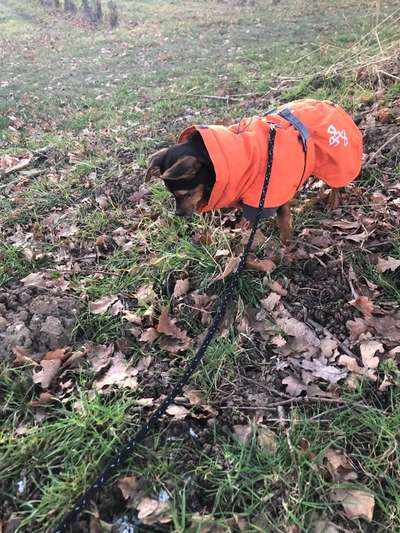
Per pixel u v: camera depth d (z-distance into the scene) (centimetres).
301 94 165
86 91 232
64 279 97
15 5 450
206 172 82
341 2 329
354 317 85
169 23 349
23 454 67
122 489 63
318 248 97
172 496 63
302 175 87
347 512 61
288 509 61
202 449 68
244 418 71
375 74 154
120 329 86
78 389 74
